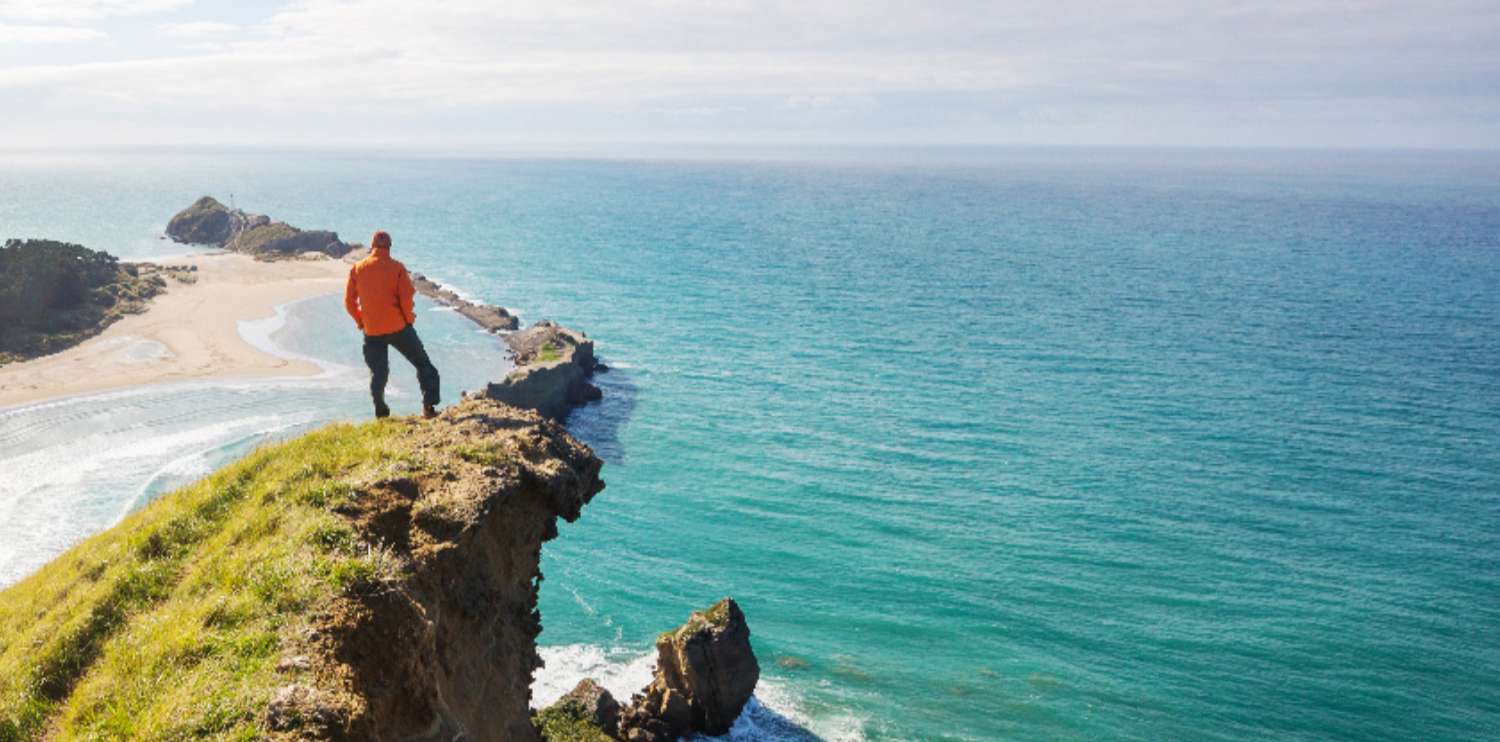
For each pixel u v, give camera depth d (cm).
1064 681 4959
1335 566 6300
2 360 10225
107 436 8031
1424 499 7431
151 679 1113
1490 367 11438
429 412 1961
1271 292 16838
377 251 1867
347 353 11269
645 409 9656
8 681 1185
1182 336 13162
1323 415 9544
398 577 1329
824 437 8825
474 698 1555
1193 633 5441
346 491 1527
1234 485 7688
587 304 15638
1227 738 4541
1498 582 6106
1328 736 4578
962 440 8762
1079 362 11694
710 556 6312
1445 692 4938
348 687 1120
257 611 1219
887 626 5475
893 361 11775
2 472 7125
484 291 16750
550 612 5516
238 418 8656
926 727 4556
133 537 1530
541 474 1795
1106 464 8156
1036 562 6306
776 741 4391
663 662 4519
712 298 16200
